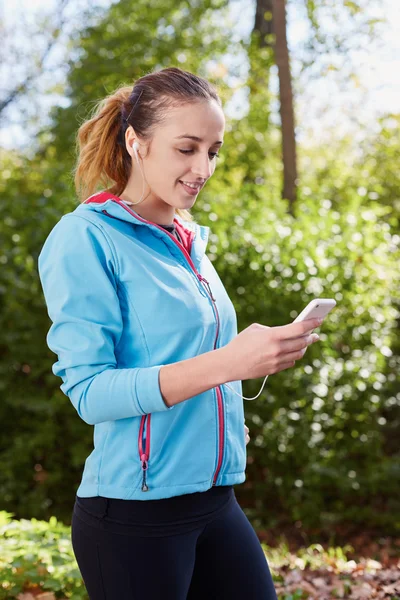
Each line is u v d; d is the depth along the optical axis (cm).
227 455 176
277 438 602
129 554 164
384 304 660
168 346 166
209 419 172
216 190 963
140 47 1191
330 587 393
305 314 152
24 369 633
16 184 770
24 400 615
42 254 172
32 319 615
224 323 183
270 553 488
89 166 191
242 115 1190
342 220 652
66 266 165
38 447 633
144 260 169
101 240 168
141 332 166
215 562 179
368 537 616
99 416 159
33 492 626
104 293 163
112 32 1206
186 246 188
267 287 619
